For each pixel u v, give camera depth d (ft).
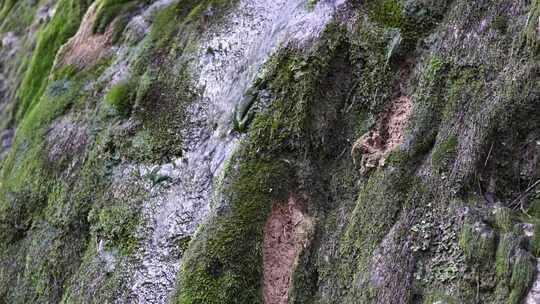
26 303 14.65
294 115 11.93
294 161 11.83
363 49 11.94
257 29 13.88
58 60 18.95
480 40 10.66
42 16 27.07
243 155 11.99
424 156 10.42
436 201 9.87
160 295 11.64
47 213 15.28
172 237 12.23
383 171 10.68
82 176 14.89
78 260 14.12
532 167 9.74
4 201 16.26
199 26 15.24
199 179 12.60
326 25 12.37
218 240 11.24
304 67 12.10
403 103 11.32
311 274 11.03
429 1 11.68
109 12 18.54
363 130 11.57
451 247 9.44
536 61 9.87
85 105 16.37
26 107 21.35
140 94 14.82
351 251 10.60
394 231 10.00
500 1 10.74
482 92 10.22
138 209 13.12
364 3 12.35
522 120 9.87
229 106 13.15
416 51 11.51
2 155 20.99
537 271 8.63
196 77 14.34
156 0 17.98
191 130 13.65
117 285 12.32
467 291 9.06
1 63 27.40
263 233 11.35
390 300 9.60
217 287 10.87
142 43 16.20
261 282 11.09
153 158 13.69
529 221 9.22
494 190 9.84
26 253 15.25
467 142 9.98
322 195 11.66
